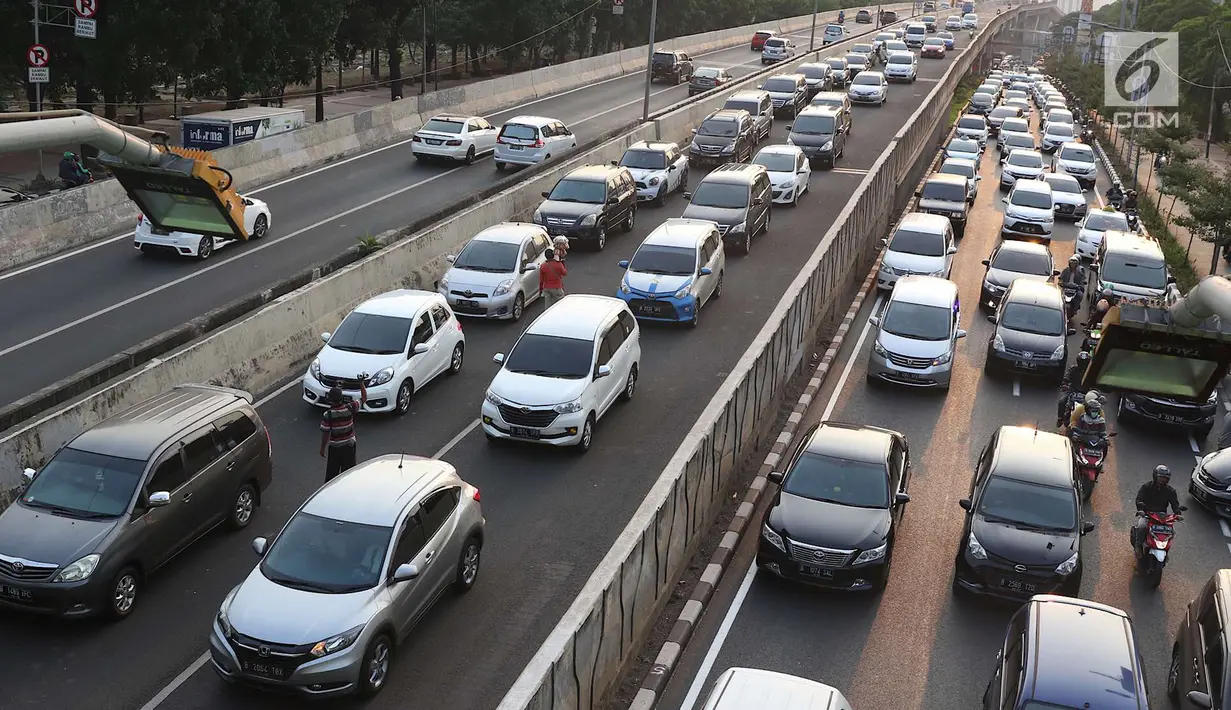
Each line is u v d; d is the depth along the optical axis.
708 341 23.77
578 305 20.27
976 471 16.47
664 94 60.22
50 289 24.50
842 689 12.15
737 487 17.23
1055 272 29.11
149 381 17.45
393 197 34.34
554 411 17.62
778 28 104.31
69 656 12.04
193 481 14.13
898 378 22.16
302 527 12.43
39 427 15.30
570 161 35.69
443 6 75.50
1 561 12.38
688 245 25.33
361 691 11.38
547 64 90.50
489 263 25.19
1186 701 11.74
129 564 12.97
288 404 19.72
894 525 14.66
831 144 42.31
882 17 120.25
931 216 31.59
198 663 12.04
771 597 14.15
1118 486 18.61
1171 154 54.69
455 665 12.14
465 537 13.57
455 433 18.73
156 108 58.50
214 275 25.97
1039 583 13.77
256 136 39.06
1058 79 119.81
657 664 12.08
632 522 12.41
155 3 40.16
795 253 30.95
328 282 22.72
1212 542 16.67
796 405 20.69
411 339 19.84
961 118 61.69
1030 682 10.03
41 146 3.89
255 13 44.94
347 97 70.50
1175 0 111.56
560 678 9.56
